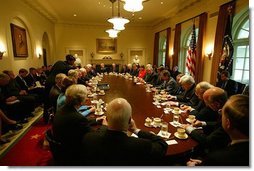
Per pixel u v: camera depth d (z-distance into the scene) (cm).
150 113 229
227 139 143
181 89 396
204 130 181
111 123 114
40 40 726
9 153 265
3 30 443
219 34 485
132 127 151
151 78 605
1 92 363
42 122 387
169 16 820
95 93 346
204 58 581
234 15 448
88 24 1016
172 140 157
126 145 110
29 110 405
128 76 665
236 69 488
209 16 552
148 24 1064
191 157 157
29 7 608
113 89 403
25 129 342
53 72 382
